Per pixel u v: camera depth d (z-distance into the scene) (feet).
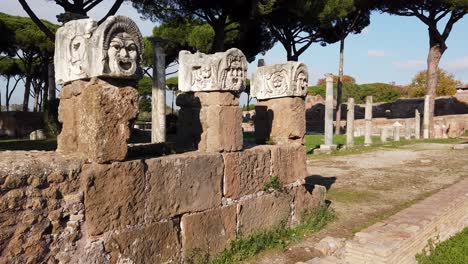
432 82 86.12
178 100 18.07
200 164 15.03
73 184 11.18
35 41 80.48
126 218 12.40
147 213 13.08
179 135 17.98
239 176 16.84
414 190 30.22
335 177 35.65
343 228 20.63
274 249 17.42
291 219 19.93
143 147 14.99
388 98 168.04
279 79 20.38
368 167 41.83
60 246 10.93
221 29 60.80
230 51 16.24
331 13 63.21
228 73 16.21
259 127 21.65
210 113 16.29
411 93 164.04
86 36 11.73
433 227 19.22
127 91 12.25
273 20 69.67
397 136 78.38
